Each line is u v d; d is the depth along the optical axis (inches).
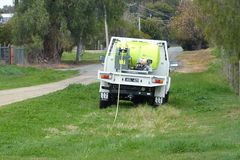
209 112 807.7
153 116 751.7
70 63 2630.4
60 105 855.7
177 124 683.4
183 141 468.4
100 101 863.1
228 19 751.1
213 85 1240.2
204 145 458.3
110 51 900.6
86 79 1640.0
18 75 1696.6
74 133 602.2
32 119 687.7
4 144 514.3
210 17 778.2
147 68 875.4
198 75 1683.1
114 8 2591.0
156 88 865.5
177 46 5128.0
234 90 1111.0
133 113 779.4
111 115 770.8
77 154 455.2
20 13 2411.4
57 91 1099.3
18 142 524.4
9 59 2193.7
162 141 493.4
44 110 780.0
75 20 2466.8
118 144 489.7
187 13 3801.7
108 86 860.6
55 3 2415.1
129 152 455.8
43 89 1237.1
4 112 738.2
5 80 1507.1
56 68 2267.5
